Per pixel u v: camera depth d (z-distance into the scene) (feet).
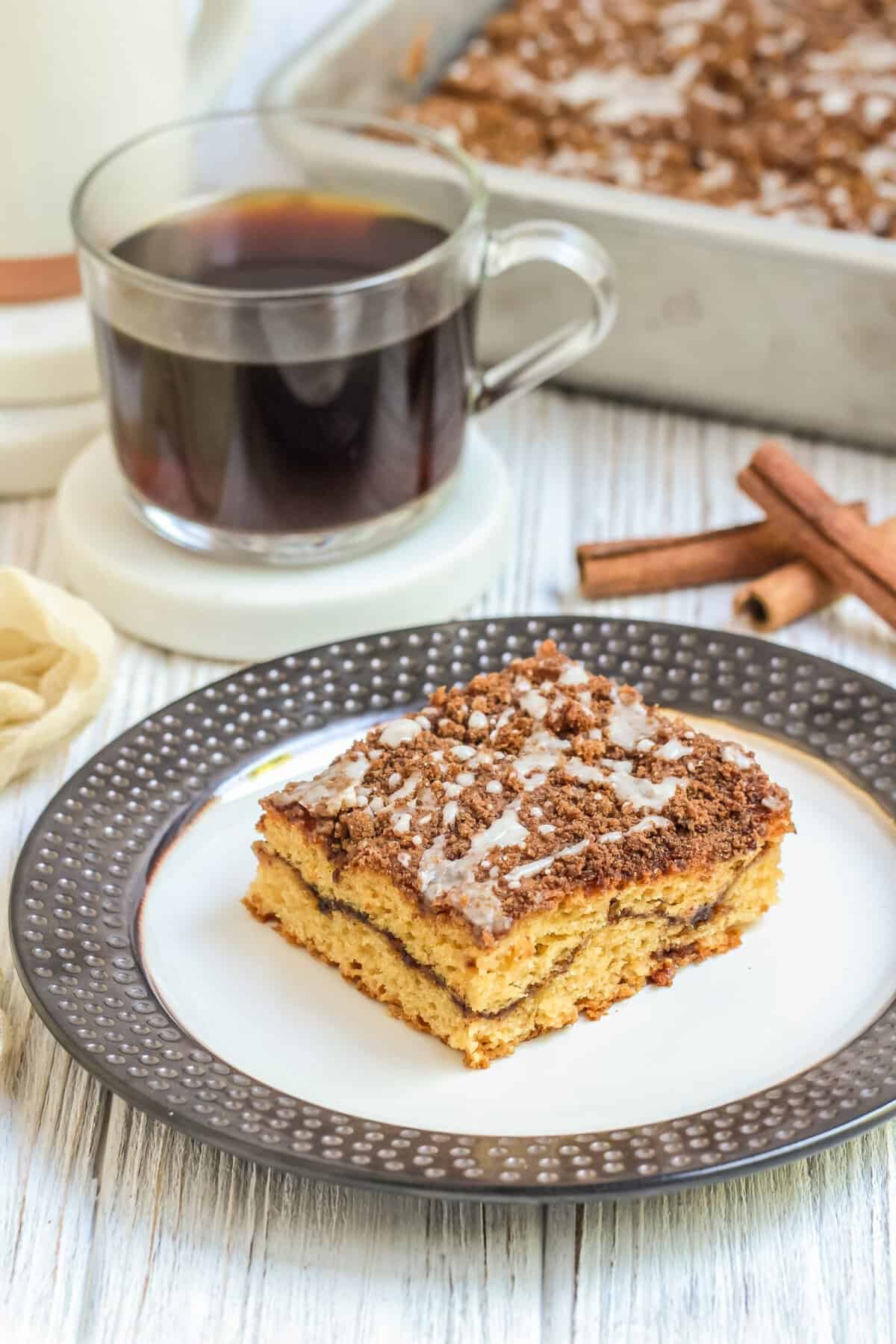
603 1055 1.56
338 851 1.60
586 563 1.96
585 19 2.53
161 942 1.63
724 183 2.28
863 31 2.52
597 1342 1.44
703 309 2.09
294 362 1.77
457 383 1.89
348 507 1.86
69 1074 1.58
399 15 2.38
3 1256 1.48
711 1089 1.53
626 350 2.15
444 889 1.55
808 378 2.11
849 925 1.65
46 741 1.78
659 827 1.60
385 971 1.60
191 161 2.00
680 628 1.84
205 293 1.74
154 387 1.81
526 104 2.39
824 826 1.72
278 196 1.94
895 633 1.95
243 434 1.81
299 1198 1.51
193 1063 1.52
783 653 1.82
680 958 1.63
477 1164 1.44
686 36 2.48
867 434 2.14
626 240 2.06
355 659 1.82
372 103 2.38
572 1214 1.50
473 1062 1.55
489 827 1.60
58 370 2.04
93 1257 1.48
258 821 1.65
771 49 2.45
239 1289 1.47
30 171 1.97
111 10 1.93
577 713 1.68
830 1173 1.52
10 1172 1.52
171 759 1.74
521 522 2.07
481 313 2.16
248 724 1.77
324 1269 1.48
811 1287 1.47
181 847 1.70
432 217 2.00
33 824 1.77
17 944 1.57
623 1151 1.45
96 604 1.94
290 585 1.89
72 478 2.00
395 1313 1.46
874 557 1.91
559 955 1.58
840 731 1.77
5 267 2.03
